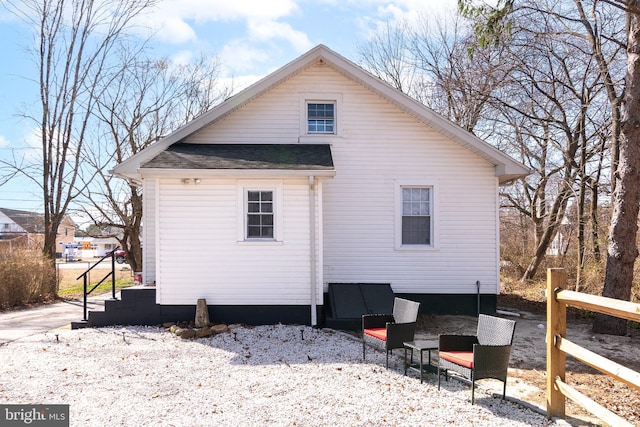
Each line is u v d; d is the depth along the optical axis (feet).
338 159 35.35
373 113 35.55
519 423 15.14
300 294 29.96
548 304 15.70
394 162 35.37
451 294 35.09
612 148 37.06
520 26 38.65
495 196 35.27
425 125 35.47
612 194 37.22
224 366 21.70
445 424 14.98
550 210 58.70
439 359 18.22
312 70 35.76
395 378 19.89
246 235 29.94
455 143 35.42
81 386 18.72
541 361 23.04
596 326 29.60
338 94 35.60
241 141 35.50
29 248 50.44
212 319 29.53
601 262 42.65
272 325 29.60
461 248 35.24
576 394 13.99
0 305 42.04
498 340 17.62
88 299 49.42
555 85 48.49
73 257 194.59
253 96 34.53
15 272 43.68
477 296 34.96
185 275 29.55
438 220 35.22
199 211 29.60
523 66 48.11
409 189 35.83
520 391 18.49
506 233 72.13
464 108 60.85
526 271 57.52
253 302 29.81
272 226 30.22
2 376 20.06
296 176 28.94
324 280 34.83
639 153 28.63
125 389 18.37
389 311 30.78
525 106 52.16
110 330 28.71
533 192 65.26
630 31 28.68
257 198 30.22
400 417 15.51
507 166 33.65
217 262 29.66
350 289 33.40
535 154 57.47
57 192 55.16
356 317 29.73
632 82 28.55
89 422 15.05
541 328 30.96
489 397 17.56
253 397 17.44
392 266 35.12
